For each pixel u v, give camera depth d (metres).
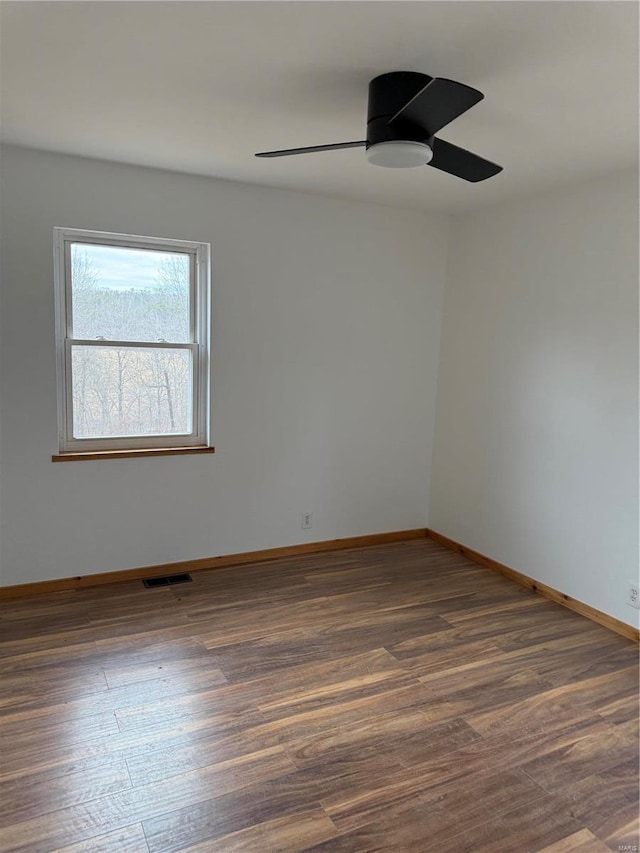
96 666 2.54
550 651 2.79
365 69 1.91
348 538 4.16
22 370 3.04
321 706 2.32
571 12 1.54
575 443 3.19
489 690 2.46
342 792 1.88
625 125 2.33
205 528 3.65
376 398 4.08
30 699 2.30
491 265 3.76
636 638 2.90
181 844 1.67
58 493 3.22
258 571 3.68
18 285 2.97
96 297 3.26
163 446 3.54
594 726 2.24
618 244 2.92
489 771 2.00
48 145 2.80
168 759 2.00
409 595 3.39
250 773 1.95
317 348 3.81
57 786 1.86
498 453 3.74
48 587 3.26
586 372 3.11
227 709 2.28
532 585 3.51
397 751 2.08
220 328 3.49
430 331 4.21
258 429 3.71
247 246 3.48
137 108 2.29
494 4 1.51
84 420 3.33
